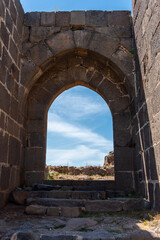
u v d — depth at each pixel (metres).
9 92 4.91
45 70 6.28
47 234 2.94
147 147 4.49
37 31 6.08
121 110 6.16
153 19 3.99
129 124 6.05
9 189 4.86
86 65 6.50
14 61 5.32
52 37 6.04
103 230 3.12
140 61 5.02
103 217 3.88
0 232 3.04
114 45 5.94
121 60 5.84
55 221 3.68
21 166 5.73
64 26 6.12
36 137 6.11
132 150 5.88
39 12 6.23
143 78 4.75
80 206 4.41
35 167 5.93
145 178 4.69
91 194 4.93
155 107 3.92
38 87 6.41
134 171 5.73
